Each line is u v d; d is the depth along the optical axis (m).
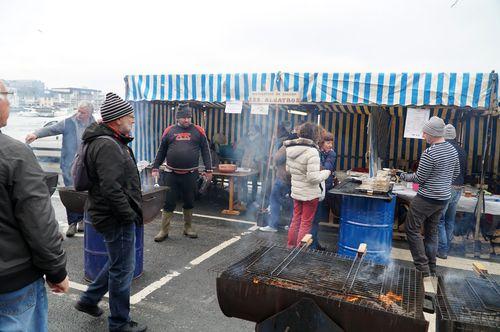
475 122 7.45
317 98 5.91
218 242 5.44
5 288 1.78
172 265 4.51
